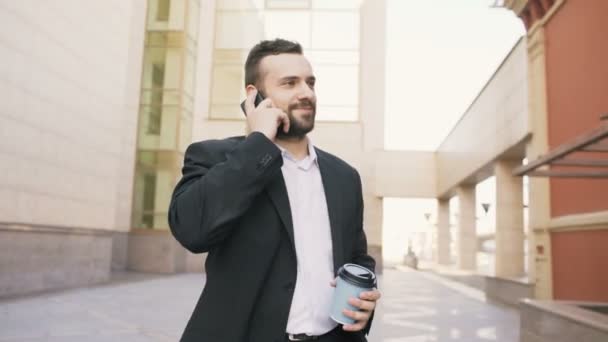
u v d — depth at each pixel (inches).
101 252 539.5
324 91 935.7
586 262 331.0
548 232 389.1
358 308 62.9
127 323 297.4
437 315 385.7
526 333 239.6
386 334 296.5
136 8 805.9
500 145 607.5
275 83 69.9
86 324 286.5
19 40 409.4
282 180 68.0
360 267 66.7
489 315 394.9
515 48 518.6
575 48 357.1
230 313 62.2
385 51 944.3
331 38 946.7
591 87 331.3
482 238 1662.2
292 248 64.7
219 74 909.8
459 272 1014.4
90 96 514.3
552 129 400.2
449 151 1088.8
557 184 380.5
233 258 64.1
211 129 876.0
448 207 1264.8
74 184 487.8
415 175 1246.3
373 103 932.0
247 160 60.2
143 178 784.9
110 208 557.6
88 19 504.4
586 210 334.0
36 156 431.5
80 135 497.4
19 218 410.3
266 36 943.0
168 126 792.3
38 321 287.0
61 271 464.8
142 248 757.9
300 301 64.6
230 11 926.4
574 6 358.0
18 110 408.8
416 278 832.3
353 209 75.2
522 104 484.7
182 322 308.5
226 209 59.3
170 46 807.1
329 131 911.0
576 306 225.6
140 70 800.9
